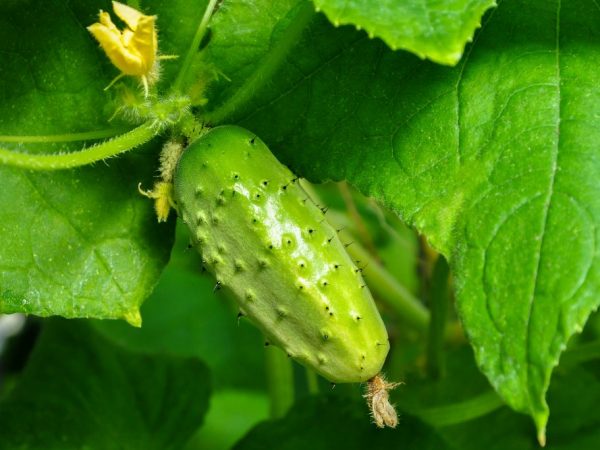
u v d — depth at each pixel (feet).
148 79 1.15
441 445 1.45
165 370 1.70
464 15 1.00
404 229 1.85
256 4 1.22
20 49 1.24
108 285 1.25
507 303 0.99
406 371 1.66
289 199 1.11
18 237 1.24
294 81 1.20
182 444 1.70
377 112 1.16
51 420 1.60
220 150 1.12
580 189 1.01
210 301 2.25
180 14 1.22
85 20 1.24
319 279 1.08
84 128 1.25
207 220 1.11
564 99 1.08
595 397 1.62
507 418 1.63
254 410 2.18
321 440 1.49
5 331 2.23
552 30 1.12
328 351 1.09
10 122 1.24
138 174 1.26
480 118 1.10
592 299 0.96
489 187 1.06
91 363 1.67
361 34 1.19
